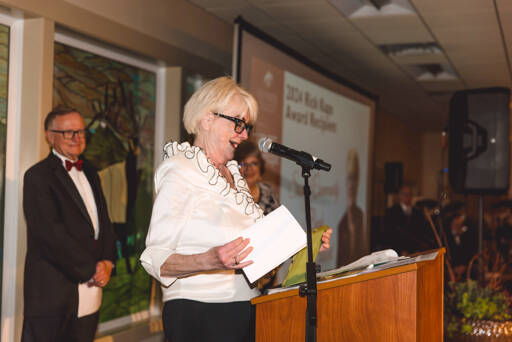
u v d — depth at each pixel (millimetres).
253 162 3344
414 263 1540
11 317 3035
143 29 3830
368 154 6848
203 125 1747
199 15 4559
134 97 4082
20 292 3020
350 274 1603
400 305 1558
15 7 2857
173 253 1549
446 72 7234
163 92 4367
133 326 3961
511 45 5578
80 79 3553
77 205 2732
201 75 4602
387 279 1572
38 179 2625
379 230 7777
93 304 2785
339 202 5926
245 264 1525
